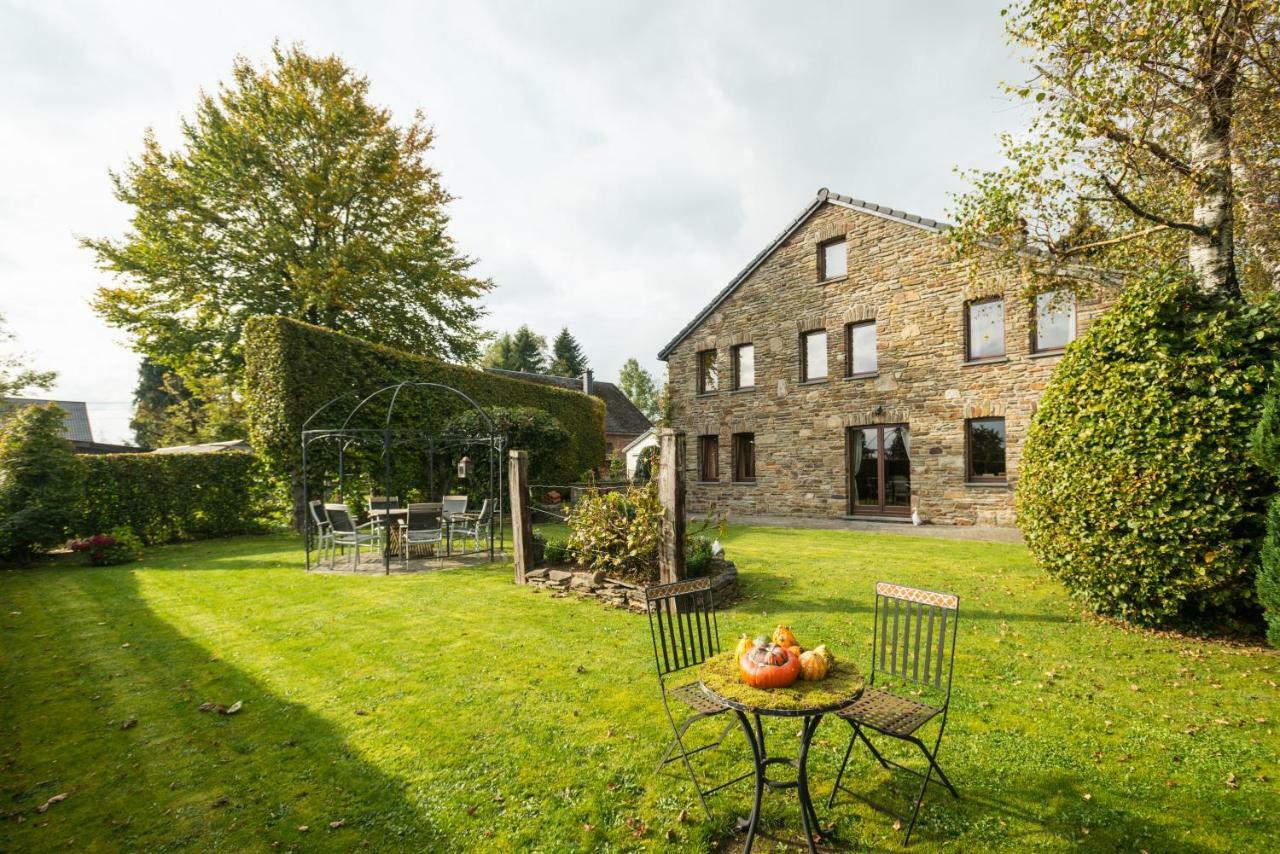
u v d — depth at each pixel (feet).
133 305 54.44
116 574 29.19
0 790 10.09
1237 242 27.89
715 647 11.73
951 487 42.22
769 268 53.57
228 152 52.85
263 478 44.42
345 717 12.66
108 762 10.98
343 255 55.57
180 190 53.01
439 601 22.72
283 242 54.13
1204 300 17.37
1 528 30.68
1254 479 15.42
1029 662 15.03
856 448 48.57
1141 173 20.89
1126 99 18.60
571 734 11.71
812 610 20.22
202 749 11.39
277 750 11.30
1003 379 39.93
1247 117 19.84
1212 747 10.67
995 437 41.24
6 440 33.17
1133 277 22.62
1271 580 14.30
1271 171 22.07
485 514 35.04
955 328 42.06
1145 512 16.71
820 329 50.11
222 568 30.50
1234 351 16.22
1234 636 16.52
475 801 9.50
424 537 30.94
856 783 9.81
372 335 62.44
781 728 11.82
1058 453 19.20
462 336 74.18
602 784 9.93
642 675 14.75
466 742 11.44
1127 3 17.61
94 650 17.46
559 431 51.39
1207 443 16.05
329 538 31.99
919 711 9.22
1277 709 12.16
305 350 39.73
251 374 39.99
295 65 56.18
